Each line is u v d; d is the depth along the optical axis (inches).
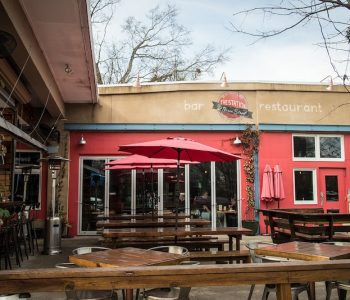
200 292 217.5
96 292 142.3
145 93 488.4
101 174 481.4
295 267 107.0
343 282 162.4
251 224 470.6
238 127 494.3
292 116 502.9
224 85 490.9
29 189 463.5
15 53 258.7
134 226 321.1
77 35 275.1
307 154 508.7
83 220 471.8
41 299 202.7
